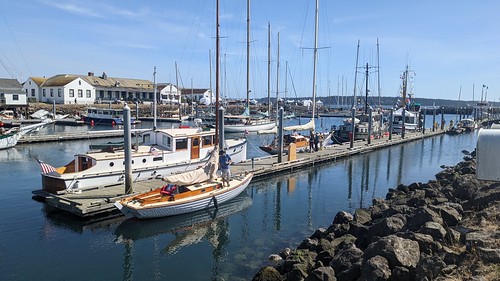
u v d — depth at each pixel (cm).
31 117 6069
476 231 979
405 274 834
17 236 1462
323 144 3906
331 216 1819
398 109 6247
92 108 6856
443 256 873
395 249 891
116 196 1711
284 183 2484
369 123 4050
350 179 2662
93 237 1477
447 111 13512
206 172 1809
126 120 1708
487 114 10144
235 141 2786
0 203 1845
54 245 1396
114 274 1209
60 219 1627
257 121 5453
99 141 4519
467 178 1786
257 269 1230
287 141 3341
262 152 3881
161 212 1591
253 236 1541
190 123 6700
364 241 1230
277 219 1759
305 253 1171
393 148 4328
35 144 4122
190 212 1702
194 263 1291
